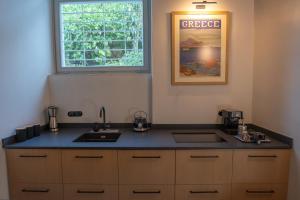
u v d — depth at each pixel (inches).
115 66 114.3
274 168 81.4
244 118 106.8
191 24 102.4
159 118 107.6
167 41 103.9
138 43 114.0
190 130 105.4
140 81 108.7
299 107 75.2
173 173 82.1
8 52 83.3
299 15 74.0
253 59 104.2
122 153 82.0
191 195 82.7
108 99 110.0
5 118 82.3
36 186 84.2
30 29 95.7
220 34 102.9
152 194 83.0
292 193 79.1
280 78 84.6
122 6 113.3
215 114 106.9
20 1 89.4
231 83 105.7
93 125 110.9
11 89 85.0
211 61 104.0
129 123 110.5
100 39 114.3
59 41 114.3
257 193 82.3
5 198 83.2
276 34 86.5
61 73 114.9
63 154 82.7
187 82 104.9
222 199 82.7
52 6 112.8
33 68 98.0
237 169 81.5
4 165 82.7
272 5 88.4
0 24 79.4
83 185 83.6
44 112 107.0
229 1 102.3
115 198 83.7
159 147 81.0
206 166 81.6
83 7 113.7
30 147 82.4
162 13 102.7
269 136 92.2
